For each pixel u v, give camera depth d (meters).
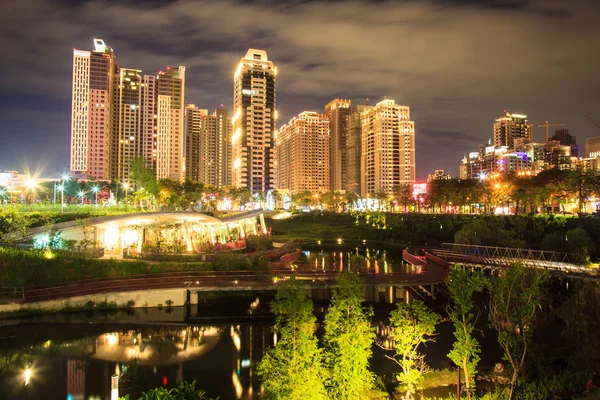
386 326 47.47
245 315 51.41
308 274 62.16
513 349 29.88
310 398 22.44
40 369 35.41
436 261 76.50
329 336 25.22
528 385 28.42
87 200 189.75
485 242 85.94
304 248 131.75
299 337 22.81
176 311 51.72
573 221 97.50
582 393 26.80
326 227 185.62
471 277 25.94
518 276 26.75
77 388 32.06
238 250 89.00
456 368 34.72
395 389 30.97
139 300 51.69
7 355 38.00
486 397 27.28
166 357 38.56
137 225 73.88
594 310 31.58
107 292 50.88
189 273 59.25
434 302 58.06
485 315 50.34
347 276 25.55
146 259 65.31
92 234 67.75
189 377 34.59
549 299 38.44
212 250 81.62
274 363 23.47
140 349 40.34
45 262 53.06
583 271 53.75
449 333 45.25
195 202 169.88
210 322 48.62
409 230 146.12
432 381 32.00
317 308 53.88
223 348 40.97
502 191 140.75
